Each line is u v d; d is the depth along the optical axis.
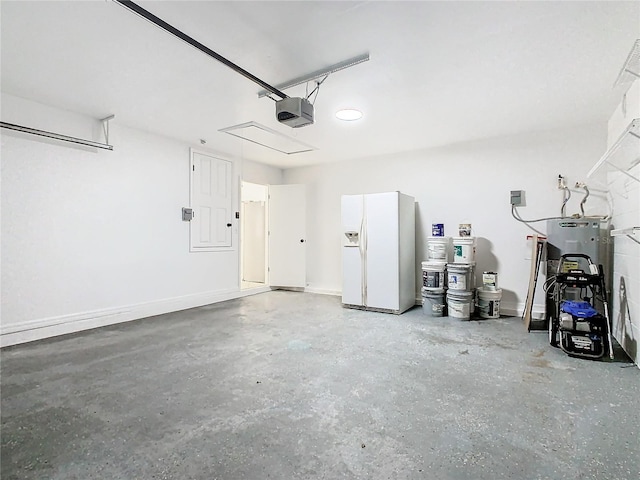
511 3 1.99
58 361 2.87
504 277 4.67
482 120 4.02
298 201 6.58
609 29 2.24
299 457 1.60
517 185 4.58
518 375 2.56
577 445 1.68
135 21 2.18
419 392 2.27
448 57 2.60
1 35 2.33
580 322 2.98
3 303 3.31
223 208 5.67
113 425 1.87
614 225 3.68
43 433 1.79
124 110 3.77
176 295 4.92
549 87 3.12
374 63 2.70
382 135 4.61
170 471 1.50
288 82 3.04
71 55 2.61
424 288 4.63
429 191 5.24
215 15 2.11
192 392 2.28
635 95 2.96
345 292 5.06
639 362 2.69
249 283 7.53
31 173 3.50
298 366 2.74
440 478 1.46
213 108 3.70
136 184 4.43
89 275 3.95
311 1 1.97
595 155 4.13
